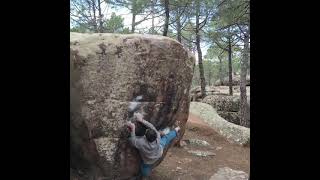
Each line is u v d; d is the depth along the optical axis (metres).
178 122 6.67
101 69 5.57
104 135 5.55
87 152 5.58
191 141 10.11
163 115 6.25
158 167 7.29
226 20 13.36
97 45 5.63
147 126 5.78
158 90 6.13
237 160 9.06
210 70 38.94
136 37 5.93
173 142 6.58
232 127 11.76
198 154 8.80
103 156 5.50
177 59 6.41
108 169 5.59
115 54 5.70
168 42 6.24
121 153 5.67
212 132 11.53
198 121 12.52
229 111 17.19
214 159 8.70
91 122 5.45
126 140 5.71
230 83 20.86
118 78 5.69
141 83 5.91
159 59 6.11
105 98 5.57
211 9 15.79
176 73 6.41
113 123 5.59
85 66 5.46
